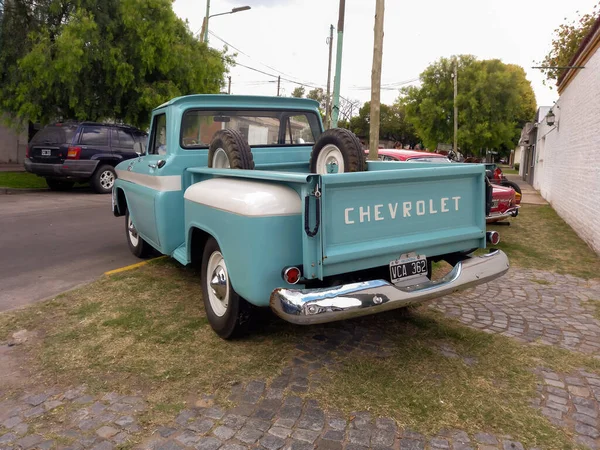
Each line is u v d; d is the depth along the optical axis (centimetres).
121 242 742
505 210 880
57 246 707
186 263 431
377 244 324
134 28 1466
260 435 272
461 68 3584
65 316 432
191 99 484
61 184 1427
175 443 265
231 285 347
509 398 313
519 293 538
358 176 305
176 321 425
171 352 368
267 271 312
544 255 738
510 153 5962
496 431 279
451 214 366
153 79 1603
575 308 491
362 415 292
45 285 527
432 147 3838
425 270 357
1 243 716
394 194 330
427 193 349
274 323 425
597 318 462
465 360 364
